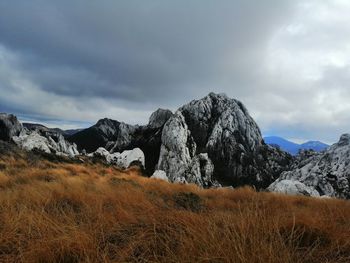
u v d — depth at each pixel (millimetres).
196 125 63281
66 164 28078
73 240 3551
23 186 9453
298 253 3188
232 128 61281
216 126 61312
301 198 12039
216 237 3385
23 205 5371
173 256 3139
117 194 7613
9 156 22266
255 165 57031
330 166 34844
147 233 4008
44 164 24047
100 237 3828
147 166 58312
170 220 4562
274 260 2812
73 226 3973
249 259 2846
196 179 48625
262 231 3664
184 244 3482
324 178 33188
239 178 54969
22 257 3242
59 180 12750
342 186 31656
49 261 3293
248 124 64062
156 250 3527
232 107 65375
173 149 52750
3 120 50500
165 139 54719
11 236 3777
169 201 8203
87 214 5105
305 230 4211
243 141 60594
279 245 3297
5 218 4418
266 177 55969
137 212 5227
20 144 36156
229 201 10227
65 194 7391
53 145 46219
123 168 43781
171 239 3791
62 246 3387
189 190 14602
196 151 58656
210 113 65250
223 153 57781
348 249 3639
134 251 3613
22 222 4305
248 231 3600
